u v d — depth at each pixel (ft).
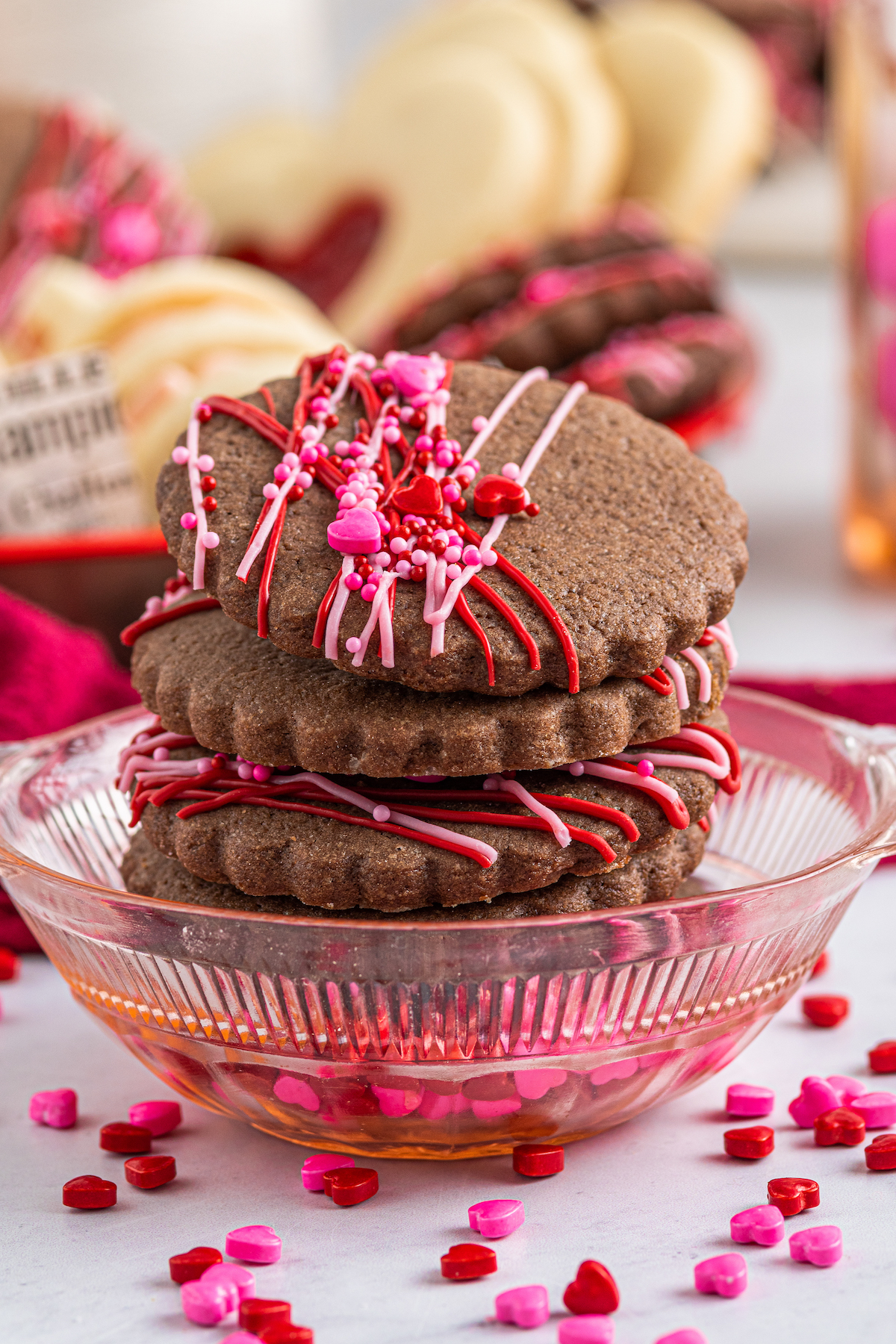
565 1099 1.17
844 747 1.30
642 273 2.06
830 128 3.95
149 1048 1.19
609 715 1.16
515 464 1.22
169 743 1.24
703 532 1.21
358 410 1.24
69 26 2.33
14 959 1.39
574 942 1.12
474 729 1.15
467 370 1.28
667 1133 1.23
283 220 2.46
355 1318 1.12
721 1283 1.12
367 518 1.16
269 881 1.17
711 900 1.13
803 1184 1.18
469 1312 1.12
